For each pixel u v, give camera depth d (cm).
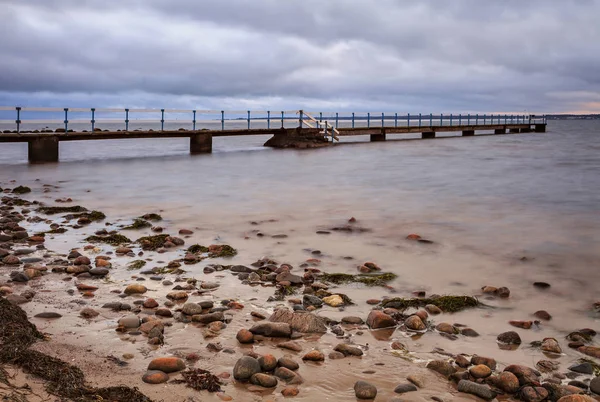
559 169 2102
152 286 608
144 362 409
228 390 369
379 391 371
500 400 368
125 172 1933
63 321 492
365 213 1085
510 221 1005
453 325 499
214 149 3444
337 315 523
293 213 1083
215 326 481
